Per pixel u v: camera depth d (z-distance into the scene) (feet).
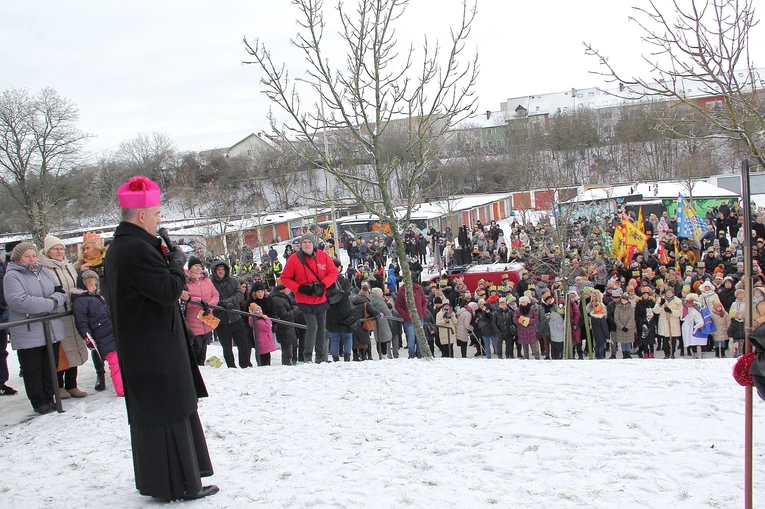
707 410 17.70
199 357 30.60
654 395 19.52
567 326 46.70
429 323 50.16
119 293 12.63
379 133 27.68
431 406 19.89
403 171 36.42
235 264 96.78
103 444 18.45
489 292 61.00
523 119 268.41
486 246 110.52
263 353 35.58
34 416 22.39
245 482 14.51
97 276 23.89
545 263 60.34
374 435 17.48
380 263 107.96
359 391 22.52
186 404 13.19
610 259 77.30
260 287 35.27
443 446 16.11
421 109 28.30
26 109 167.43
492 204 174.09
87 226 194.18
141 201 12.61
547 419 17.70
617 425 16.96
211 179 219.61
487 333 51.24
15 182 178.29
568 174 209.77
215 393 23.62
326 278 29.04
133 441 13.32
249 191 215.72
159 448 13.03
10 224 185.57
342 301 33.04
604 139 229.45
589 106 286.66
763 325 9.68
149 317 12.78
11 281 21.71
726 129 21.47
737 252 67.56
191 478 13.28
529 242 91.97
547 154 229.04
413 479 14.19
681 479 13.47
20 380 29.14
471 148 224.94
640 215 81.82
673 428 16.53
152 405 12.91
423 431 17.44
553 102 305.32
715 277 52.06
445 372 24.86
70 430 20.18
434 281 65.62
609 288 54.34
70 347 23.93
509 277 76.74
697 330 48.60
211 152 241.55
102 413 21.75
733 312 46.26
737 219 87.86
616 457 14.87
